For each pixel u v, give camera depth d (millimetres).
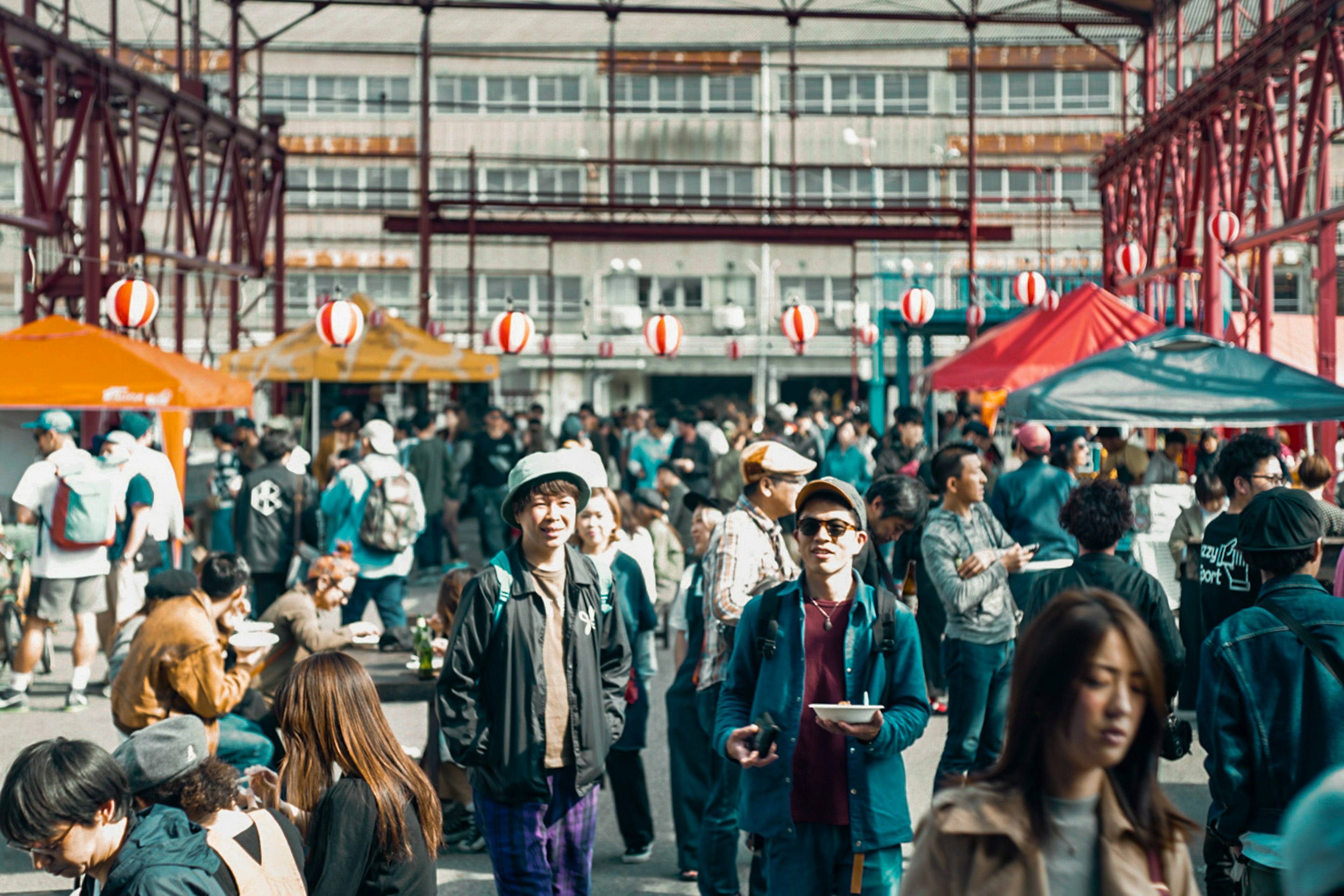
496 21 40250
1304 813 1515
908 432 11906
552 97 40250
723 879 4699
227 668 5543
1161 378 8867
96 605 8297
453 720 3846
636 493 8641
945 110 39469
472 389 32594
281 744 5605
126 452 8734
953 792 2051
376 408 18422
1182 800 6195
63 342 10781
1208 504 7168
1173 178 17891
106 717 8039
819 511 3531
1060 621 1978
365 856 3021
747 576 4445
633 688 5340
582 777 3908
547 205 22938
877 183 37344
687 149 39938
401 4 21422
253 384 14648
